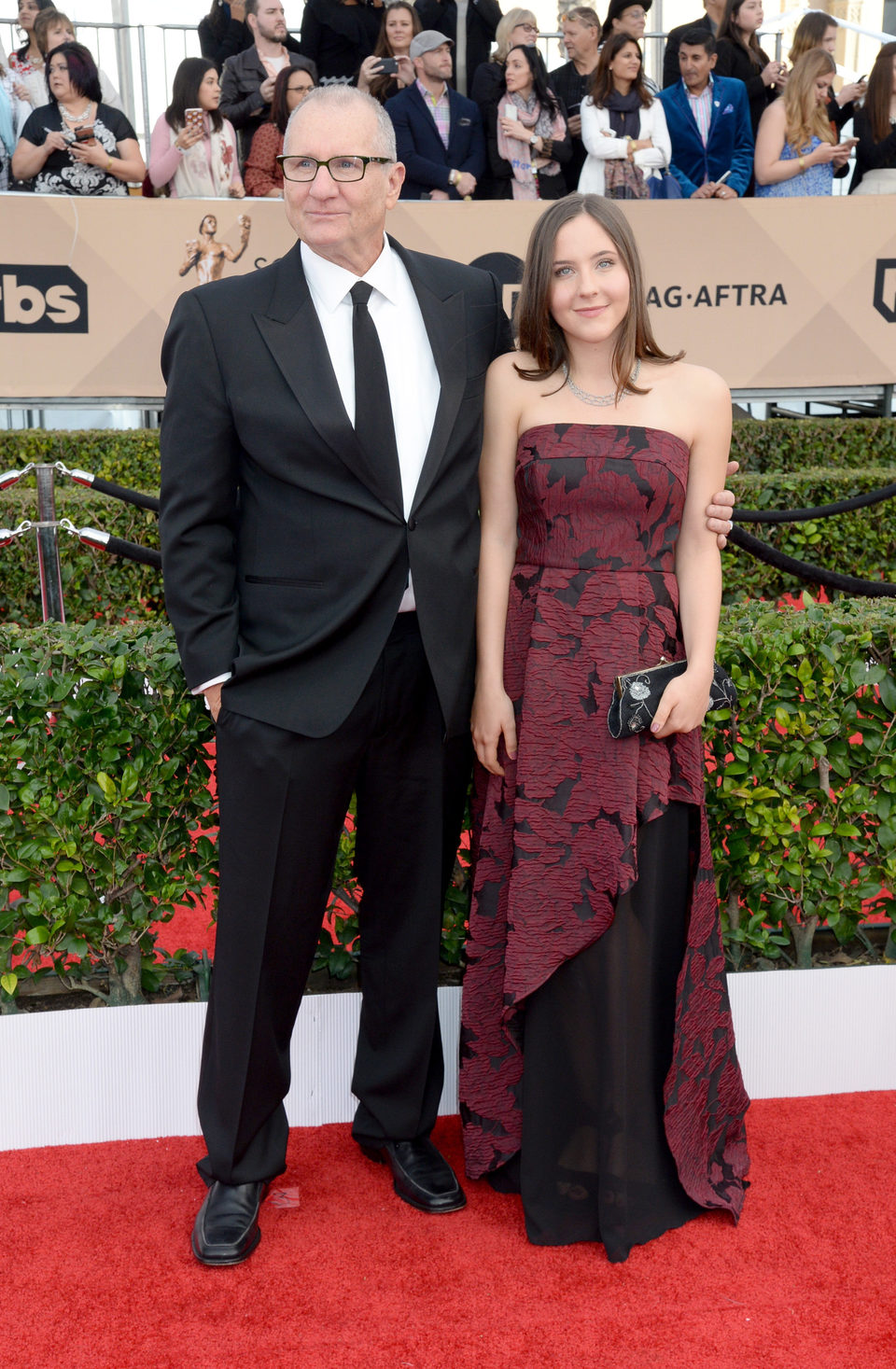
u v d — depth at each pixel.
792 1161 2.53
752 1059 2.79
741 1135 2.49
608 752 2.24
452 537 2.23
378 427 2.14
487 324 2.35
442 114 6.39
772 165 6.70
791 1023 2.79
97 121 6.24
